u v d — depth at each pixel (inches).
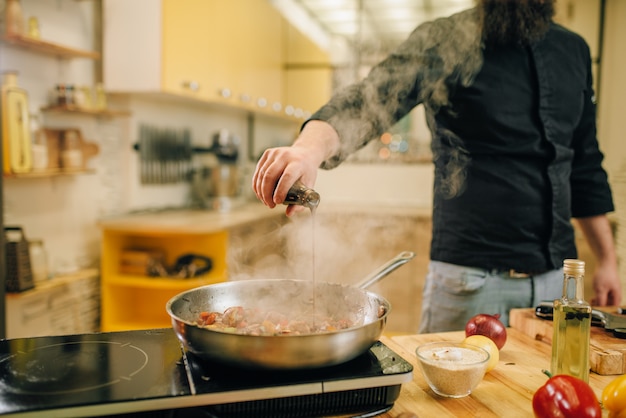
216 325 34.0
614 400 29.6
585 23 158.2
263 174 37.7
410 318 139.1
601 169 61.7
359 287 37.8
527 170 54.1
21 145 84.4
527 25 52.3
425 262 137.9
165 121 132.0
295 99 185.9
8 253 84.4
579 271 35.3
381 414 31.2
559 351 35.7
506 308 55.6
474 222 55.0
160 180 131.0
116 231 110.0
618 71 155.8
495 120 53.6
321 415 30.4
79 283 107.3
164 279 108.0
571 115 56.1
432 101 54.7
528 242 54.5
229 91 132.5
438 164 58.2
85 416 26.3
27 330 93.6
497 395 34.1
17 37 83.2
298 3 190.9
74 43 105.1
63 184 103.0
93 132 109.8
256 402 29.2
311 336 28.6
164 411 28.0
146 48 105.1
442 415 31.1
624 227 96.4
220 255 113.7
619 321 44.4
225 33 129.0
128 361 31.9
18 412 25.5
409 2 185.9
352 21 211.8
